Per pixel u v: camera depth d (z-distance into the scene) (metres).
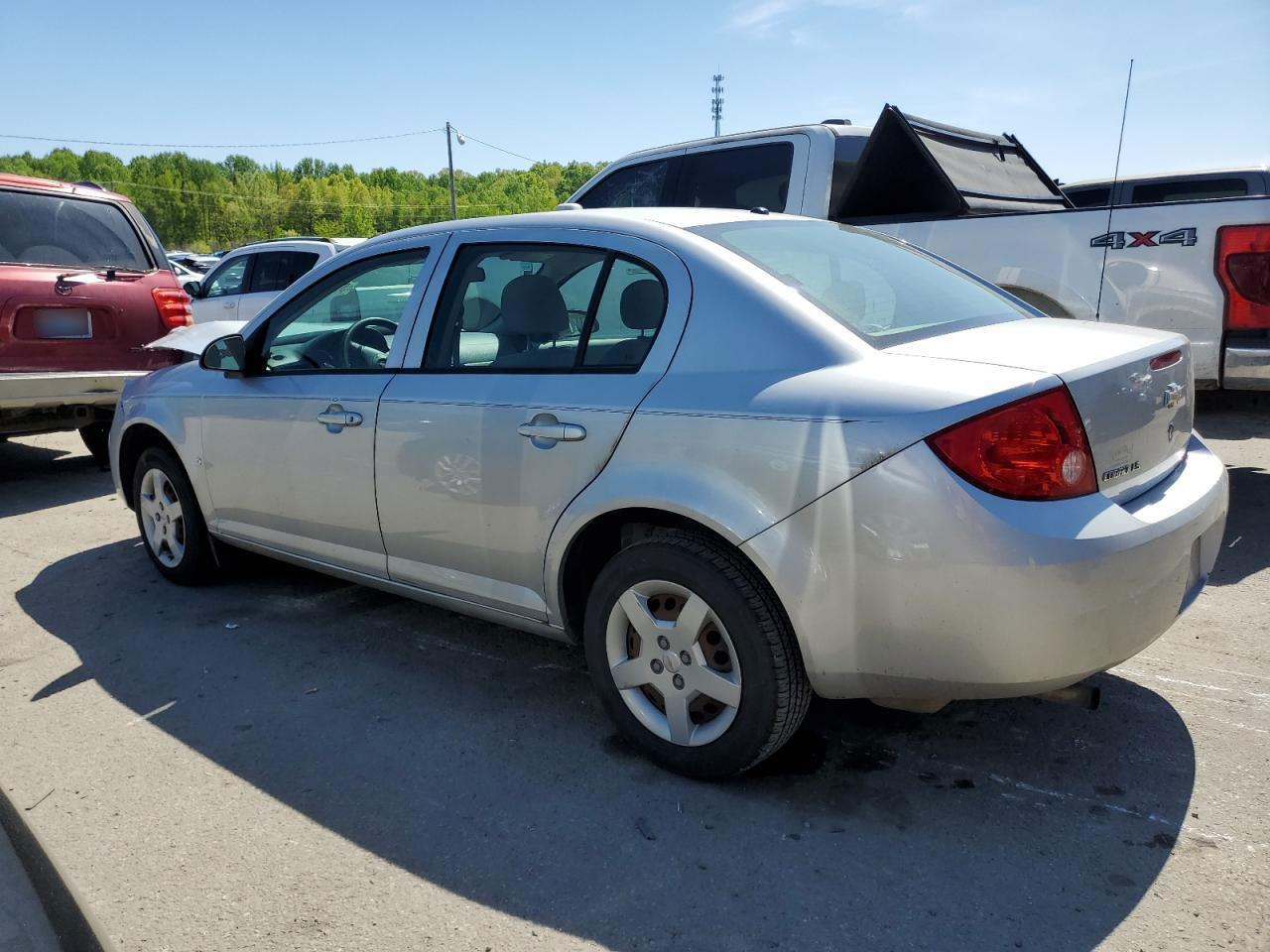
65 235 7.03
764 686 2.65
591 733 3.23
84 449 8.76
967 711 3.28
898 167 6.20
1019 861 2.48
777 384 2.62
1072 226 5.57
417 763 3.06
